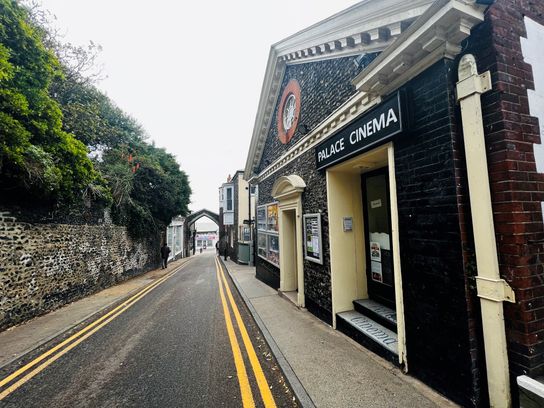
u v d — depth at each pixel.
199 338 4.53
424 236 2.73
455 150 2.41
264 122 9.62
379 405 2.46
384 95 3.32
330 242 4.64
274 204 8.48
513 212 2.07
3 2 4.93
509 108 2.20
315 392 2.71
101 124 11.17
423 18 2.38
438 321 2.56
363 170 4.68
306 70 6.12
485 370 2.23
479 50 2.33
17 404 2.78
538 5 2.64
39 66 5.63
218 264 19.12
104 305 7.04
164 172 16.23
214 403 2.71
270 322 5.04
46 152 5.83
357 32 3.69
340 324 4.39
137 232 13.08
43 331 5.01
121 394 2.91
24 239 5.72
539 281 2.10
